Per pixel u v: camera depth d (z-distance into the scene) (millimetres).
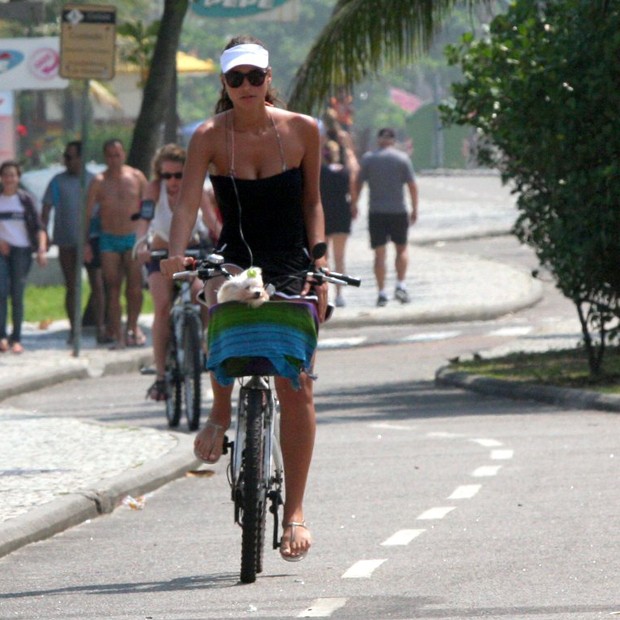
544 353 72625
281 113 30062
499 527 35438
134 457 46188
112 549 35312
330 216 99250
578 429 51625
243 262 30000
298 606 28312
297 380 29469
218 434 31094
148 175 93812
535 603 27859
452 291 106062
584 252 59812
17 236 79500
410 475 43500
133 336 82750
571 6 60469
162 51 93312
